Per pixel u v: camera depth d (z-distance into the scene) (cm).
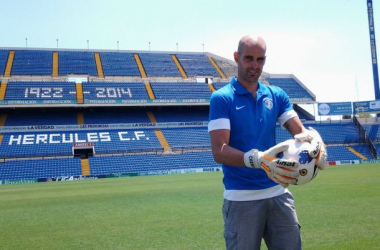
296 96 6181
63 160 4609
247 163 356
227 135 385
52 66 5994
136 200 1906
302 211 1320
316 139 347
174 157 4953
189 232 1071
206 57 7006
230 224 395
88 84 5747
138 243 967
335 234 951
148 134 5331
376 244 841
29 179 4041
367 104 5700
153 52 6850
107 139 5106
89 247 952
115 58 6525
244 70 390
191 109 6106
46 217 1483
